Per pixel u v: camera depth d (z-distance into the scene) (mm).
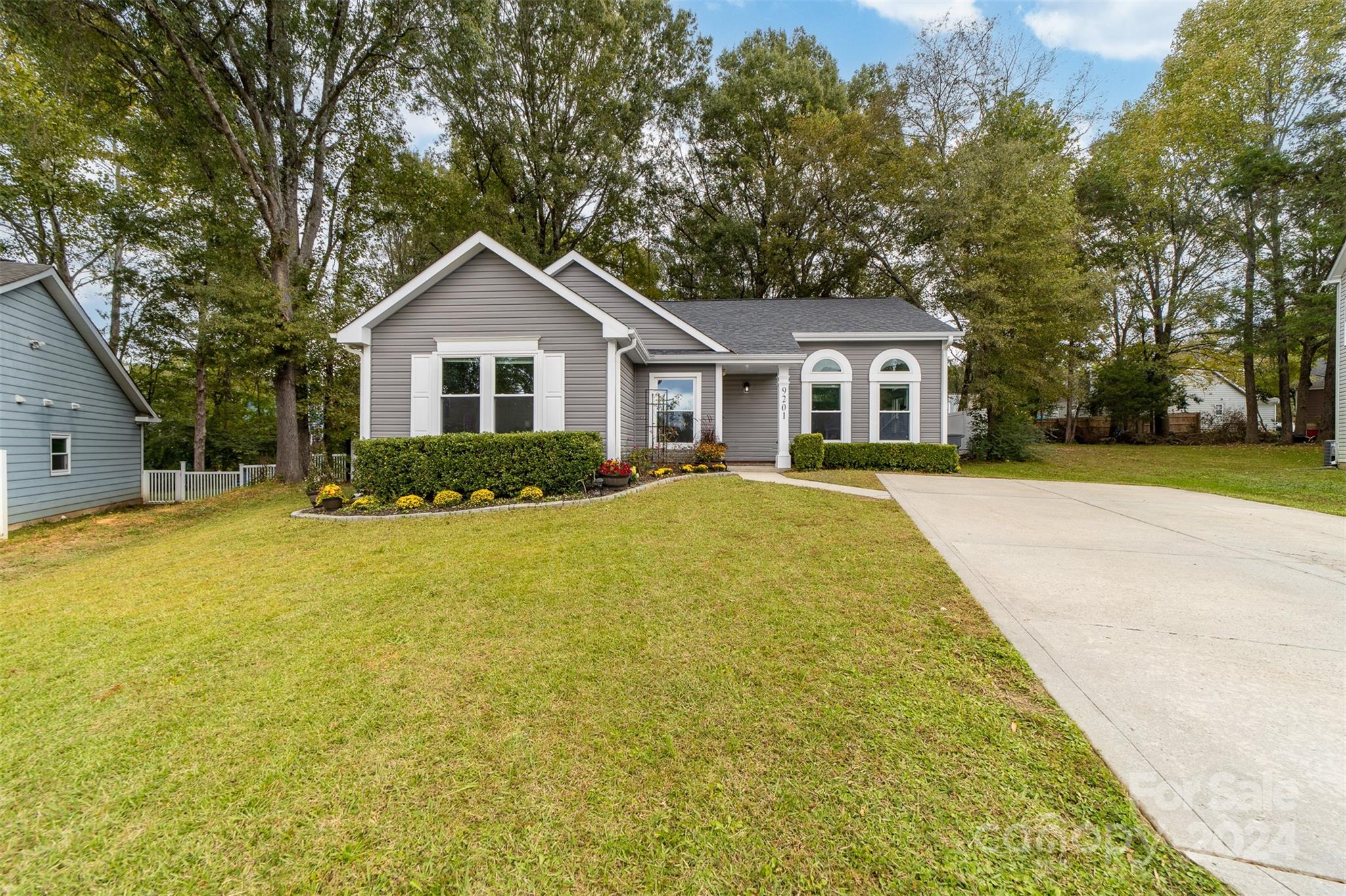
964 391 16547
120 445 13648
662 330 12641
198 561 5613
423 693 2842
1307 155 17328
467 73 15281
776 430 13836
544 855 1812
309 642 3520
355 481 8492
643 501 7586
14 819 2043
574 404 9492
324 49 14258
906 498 7867
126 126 13555
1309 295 17266
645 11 20812
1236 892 1535
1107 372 22875
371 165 16484
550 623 3682
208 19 12984
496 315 9516
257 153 14445
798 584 4242
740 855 1785
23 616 4172
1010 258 14852
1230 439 21266
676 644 3299
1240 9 18375
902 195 19109
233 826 1981
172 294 17469
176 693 2920
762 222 24484
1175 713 2418
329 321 15617
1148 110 21391
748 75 23781
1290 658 2922
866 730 2385
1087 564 4625
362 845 1879
